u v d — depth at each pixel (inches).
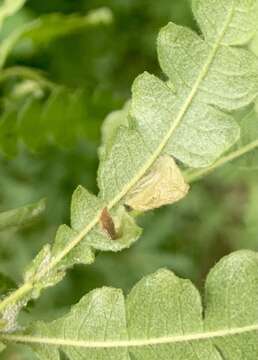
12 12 6.2
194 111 3.8
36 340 3.9
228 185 11.0
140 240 10.2
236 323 3.6
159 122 3.9
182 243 10.9
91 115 6.7
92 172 9.5
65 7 10.5
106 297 3.8
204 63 3.8
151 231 10.3
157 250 10.1
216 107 3.8
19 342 3.9
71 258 3.9
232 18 3.8
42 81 6.8
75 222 3.9
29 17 10.0
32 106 6.5
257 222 9.9
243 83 3.8
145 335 3.7
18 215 4.6
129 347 3.7
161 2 11.0
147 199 3.9
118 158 3.9
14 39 6.6
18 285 4.2
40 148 6.7
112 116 5.7
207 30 3.8
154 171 3.9
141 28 11.0
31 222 4.7
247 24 3.8
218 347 3.6
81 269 8.8
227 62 3.8
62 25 6.8
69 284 8.6
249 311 3.6
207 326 3.6
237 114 4.2
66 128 6.7
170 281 3.7
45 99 6.8
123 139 3.9
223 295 3.6
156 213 10.4
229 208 11.0
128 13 10.9
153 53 11.0
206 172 4.1
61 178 9.4
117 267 9.4
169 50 3.9
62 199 9.4
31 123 6.5
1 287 4.5
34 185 9.4
